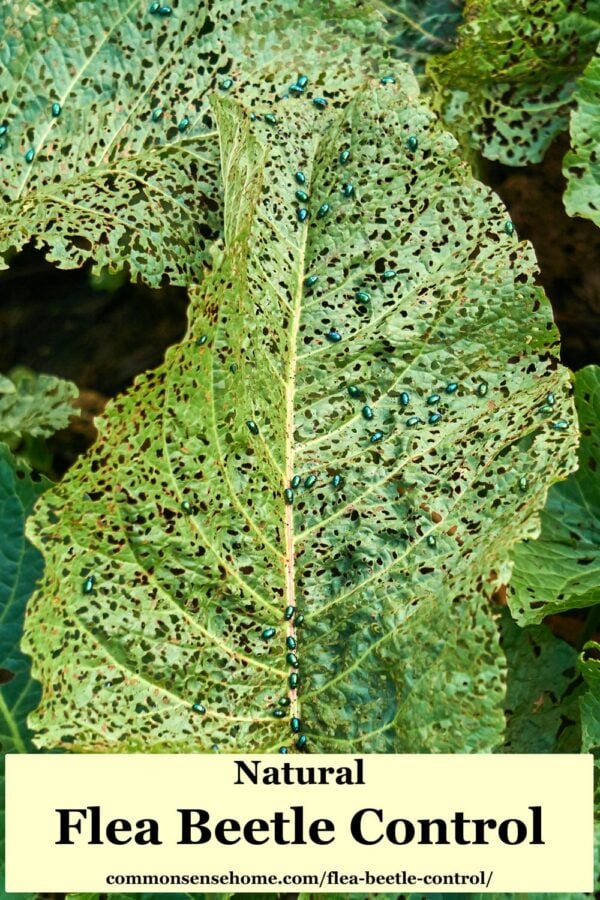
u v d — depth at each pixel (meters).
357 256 0.55
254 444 0.54
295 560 0.54
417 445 0.55
